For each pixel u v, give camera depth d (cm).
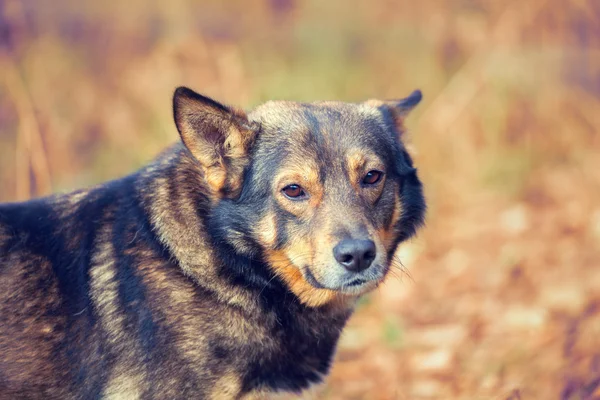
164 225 546
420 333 864
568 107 1384
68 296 550
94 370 539
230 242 547
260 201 554
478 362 765
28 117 1036
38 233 564
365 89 1412
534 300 914
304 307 571
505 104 1357
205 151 549
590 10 1391
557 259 1025
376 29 1502
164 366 524
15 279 549
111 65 1368
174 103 534
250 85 1266
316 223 542
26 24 1242
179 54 1325
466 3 1441
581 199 1225
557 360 714
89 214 569
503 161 1318
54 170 1155
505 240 1112
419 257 1070
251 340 539
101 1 1432
